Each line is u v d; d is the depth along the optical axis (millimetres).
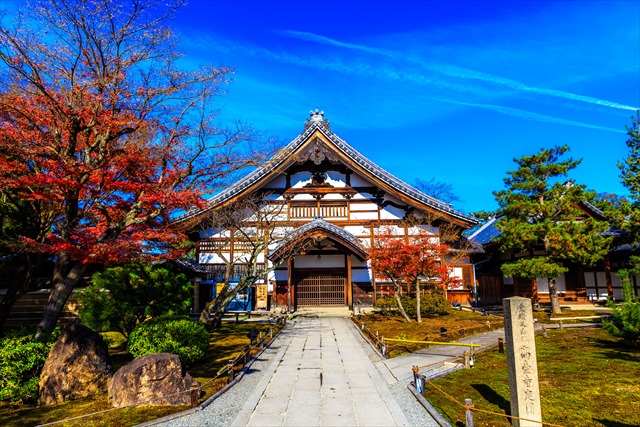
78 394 9492
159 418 8039
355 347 15398
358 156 28891
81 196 12672
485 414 8258
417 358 13320
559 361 12461
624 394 9234
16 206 13523
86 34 11078
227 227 24359
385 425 7789
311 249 27422
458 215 27906
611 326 13727
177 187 13672
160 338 11688
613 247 27516
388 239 22234
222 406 8867
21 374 9320
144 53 11891
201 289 27688
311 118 31344
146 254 13047
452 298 28797
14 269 14578
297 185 30031
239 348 14930
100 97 11344
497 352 14086
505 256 33594
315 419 8109
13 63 10570
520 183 24250
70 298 19984
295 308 27328
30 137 10797
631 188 21938
